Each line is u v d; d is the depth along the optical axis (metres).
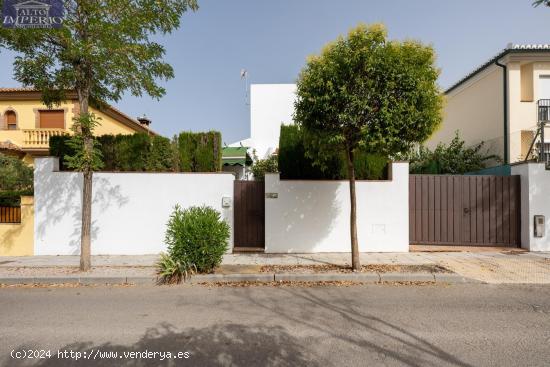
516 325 4.27
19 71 7.34
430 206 9.44
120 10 7.01
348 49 6.22
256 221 9.38
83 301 5.42
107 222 8.91
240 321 4.46
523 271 7.01
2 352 3.60
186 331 4.13
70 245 8.89
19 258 8.47
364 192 8.99
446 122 18.22
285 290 6.01
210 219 6.88
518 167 9.42
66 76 7.14
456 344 3.71
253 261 7.93
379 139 6.02
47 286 6.40
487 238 9.35
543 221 8.89
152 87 7.79
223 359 3.39
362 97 6.15
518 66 13.05
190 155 9.34
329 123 6.49
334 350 3.57
